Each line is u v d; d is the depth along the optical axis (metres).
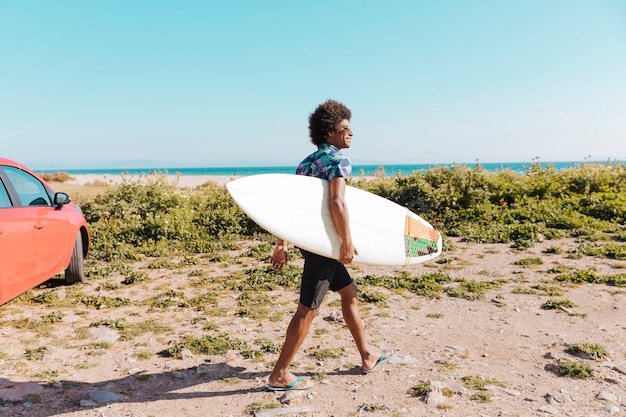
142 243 9.51
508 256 8.07
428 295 5.92
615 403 3.10
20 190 4.90
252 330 4.71
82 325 4.85
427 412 2.99
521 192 12.29
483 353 4.04
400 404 3.11
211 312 5.30
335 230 3.17
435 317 5.09
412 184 12.03
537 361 3.86
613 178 12.69
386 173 14.10
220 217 10.84
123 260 8.26
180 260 8.35
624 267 7.02
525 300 5.65
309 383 3.35
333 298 5.79
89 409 3.08
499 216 10.99
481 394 3.20
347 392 3.30
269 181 3.27
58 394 3.29
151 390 3.39
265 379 3.55
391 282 6.46
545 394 3.24
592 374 3.55
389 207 3.89
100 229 10.07
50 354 4.03
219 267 7.72
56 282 6.57
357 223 3.59
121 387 3.44
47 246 5.15
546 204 11.38
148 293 6.16
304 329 3.24
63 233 5.65
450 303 5.61
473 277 6.82
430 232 3.96
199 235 10.31
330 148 3.26
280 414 2.98
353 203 3.71
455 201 11.79
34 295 5.88
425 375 3.57
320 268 3.21
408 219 3.89
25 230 4.62
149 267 7.67
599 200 11.30
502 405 3.08
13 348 4.17
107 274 7.12
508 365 3.78
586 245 8.37
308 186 3.24
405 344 4.27
